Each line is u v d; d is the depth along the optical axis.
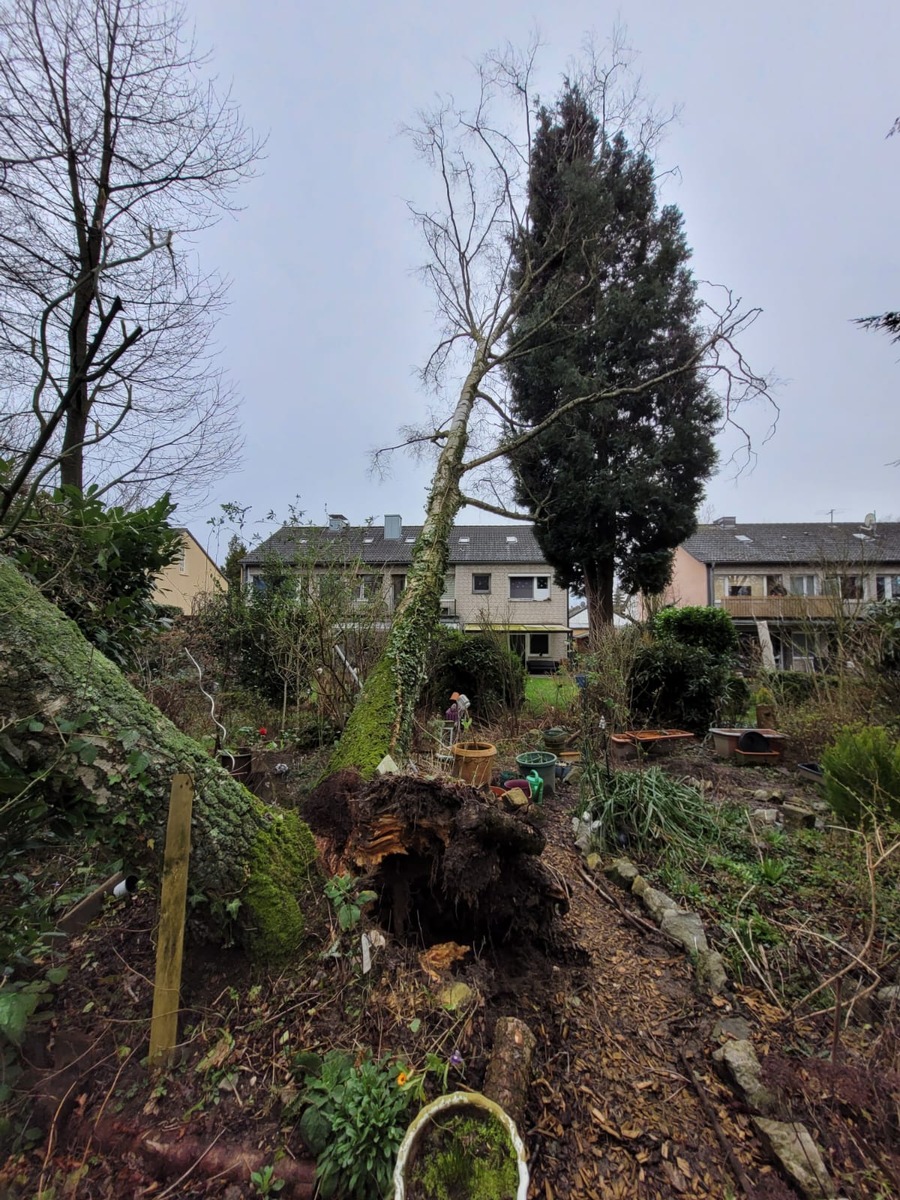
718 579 19.94
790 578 16.84
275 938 1.82
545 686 10.02
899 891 2.55
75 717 1.58
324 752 4.97
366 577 7.00
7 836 1.57
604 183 8.76
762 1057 1.69
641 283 12.17
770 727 6.07
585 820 3.46
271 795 3.81
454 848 1.85
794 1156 1.36
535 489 12.60
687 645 7.48
